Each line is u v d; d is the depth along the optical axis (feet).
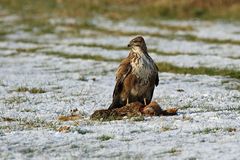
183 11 161.38
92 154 36.91
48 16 165.68
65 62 98.37
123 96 50.55
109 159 35.63
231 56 100.42
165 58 99.71
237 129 42.34
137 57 49.42
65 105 58.39
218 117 47.32
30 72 87.56
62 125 46.60
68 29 144.77
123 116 48.85
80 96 64.49
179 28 140.67
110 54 107.45
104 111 49.03
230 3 164.25
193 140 39.32
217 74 82.33
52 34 138.31
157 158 35.35
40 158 36.42
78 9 173.58
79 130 43.60
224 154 35.50
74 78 80.02
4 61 101.30
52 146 39.17
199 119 46.65
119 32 138.10
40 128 45.50
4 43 126.21
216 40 121.90
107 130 43.39
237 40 121.08
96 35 135.23
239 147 36.99
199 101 58.85
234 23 148.05
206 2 165.07
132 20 156.87
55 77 81.20
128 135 41.63
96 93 66.69
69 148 38.55
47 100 62.03
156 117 48.11
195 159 34.86
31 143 40.01
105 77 81.05
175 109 50.21
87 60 100.22
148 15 162.61
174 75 81.66
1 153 37.70
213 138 39.70
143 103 50.96
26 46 121.39
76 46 119.14
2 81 78.02
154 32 136.46
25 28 147.02
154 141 39.55
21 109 56.54
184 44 117.91
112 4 180.75
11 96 65.57
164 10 163.53
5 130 45.01
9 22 157.07
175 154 36.09
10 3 189.47
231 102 57.77
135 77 49.49
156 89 68.90
